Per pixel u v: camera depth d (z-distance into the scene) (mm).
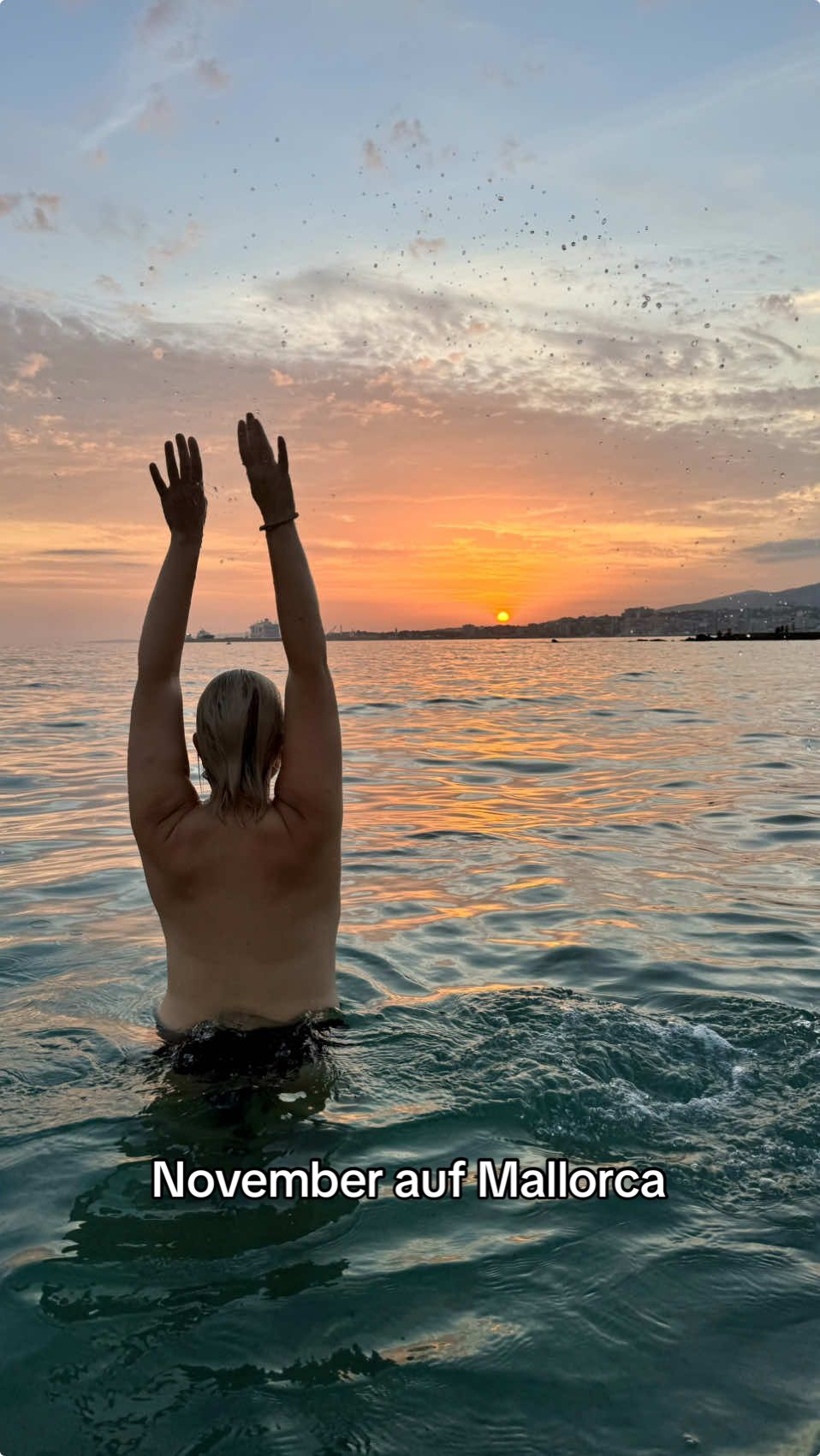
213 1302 1984
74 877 5746
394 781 9727
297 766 2852
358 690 23984
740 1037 3311
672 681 27547
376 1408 1712
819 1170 2477
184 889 2900
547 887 5621
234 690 2842
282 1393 1744
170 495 2865
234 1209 2295
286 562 2807
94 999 3646
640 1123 2695
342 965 4137
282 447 2760
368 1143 2570
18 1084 2893
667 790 9016
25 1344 1859
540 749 12125
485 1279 2066
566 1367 1818
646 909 5137
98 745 12578
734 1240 2203
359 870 6070
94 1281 2041
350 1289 2027
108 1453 1611
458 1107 2758
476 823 7594
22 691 23562
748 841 6895
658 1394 1758
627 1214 2297
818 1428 1684
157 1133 2609
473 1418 1691
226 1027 2893
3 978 3910
